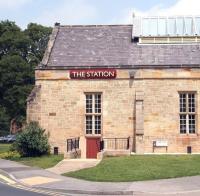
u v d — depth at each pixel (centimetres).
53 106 3503
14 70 6619
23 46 7012
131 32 3872
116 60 3547
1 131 7838
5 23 6994
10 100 6588
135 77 3434
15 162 3023
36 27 7388
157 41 3697
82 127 3478
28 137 3256
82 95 3488
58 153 3456
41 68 3512
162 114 3416
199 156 2917
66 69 3500
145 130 3409
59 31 3912
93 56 3606
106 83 3466
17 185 2152
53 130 3497
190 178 2228
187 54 3562
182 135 3397
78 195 1892
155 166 2531
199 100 3403
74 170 2562
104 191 1925
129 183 2131
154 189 1972
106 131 3447
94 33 3875
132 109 3438
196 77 3406
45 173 2508
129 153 3097
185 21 3806
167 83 3419
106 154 3083
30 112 3478
